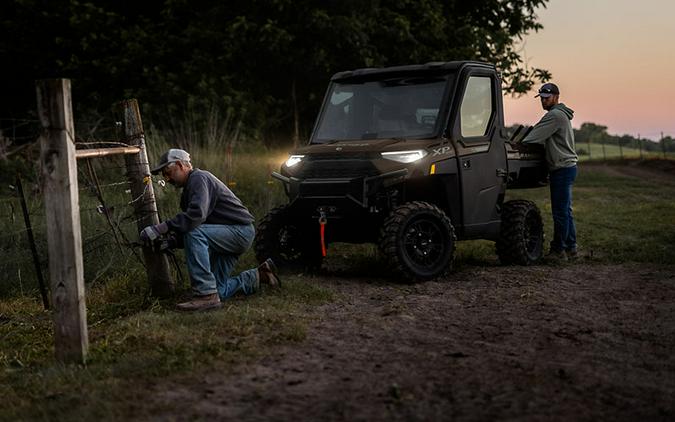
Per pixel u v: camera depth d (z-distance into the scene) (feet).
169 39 55.52
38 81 15.02
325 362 14.56
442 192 24.31
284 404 12.14
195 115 47.98
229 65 55.11
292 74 55.98
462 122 24.91
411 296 21.24
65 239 15.34
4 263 25.11
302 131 56.34
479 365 14.24
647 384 13.07
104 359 15.40
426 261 23.75
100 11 55.88
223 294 20.53
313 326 17.61
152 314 18.90
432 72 25.57
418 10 56.85
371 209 23.06
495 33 61.77
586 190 68.59
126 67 54.70
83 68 56.59
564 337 16.46
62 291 15.44
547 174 30.25
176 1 55.57
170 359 14.82
